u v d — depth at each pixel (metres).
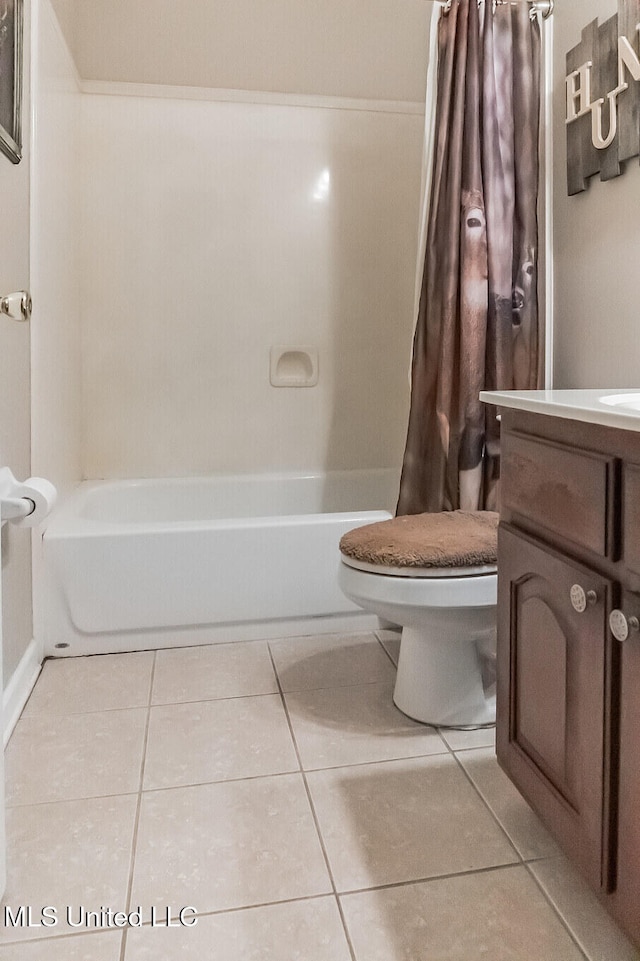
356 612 2.03
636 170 1.56
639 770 0.79
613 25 1.57
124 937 0.94
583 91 1.69
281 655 1.87
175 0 2.36
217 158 2.45
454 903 1.00
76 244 2.31
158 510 2.46
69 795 1.25
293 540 1.95
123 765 1.35
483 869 1.07
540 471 1.03
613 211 1.65
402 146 2.58
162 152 2.41
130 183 2.40
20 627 1.60
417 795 1.25
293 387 2.59
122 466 2.50
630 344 1.61
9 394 1.48
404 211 2.61
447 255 1.81
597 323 1.73
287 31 2.45
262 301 2.53
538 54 1.83
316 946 0.92
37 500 1.14
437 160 1.83
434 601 1.36
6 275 1.46
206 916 0.97
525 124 1.81
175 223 2.44
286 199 2.51
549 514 1.00
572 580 0.92
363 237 2.59
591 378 1.77
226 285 2.50
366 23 2.50
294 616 1.99
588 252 1.76
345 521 1.98
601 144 1.63
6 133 1.38
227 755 1.38
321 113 2.51
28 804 1.23
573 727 0.93
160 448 2.52
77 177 2.32
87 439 2.46
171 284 2.46
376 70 2.53
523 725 1.09
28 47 1.67
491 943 0.93
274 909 0.99
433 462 1.88
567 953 0.91
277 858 1.09
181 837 1.14
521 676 1.10
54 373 1.96
